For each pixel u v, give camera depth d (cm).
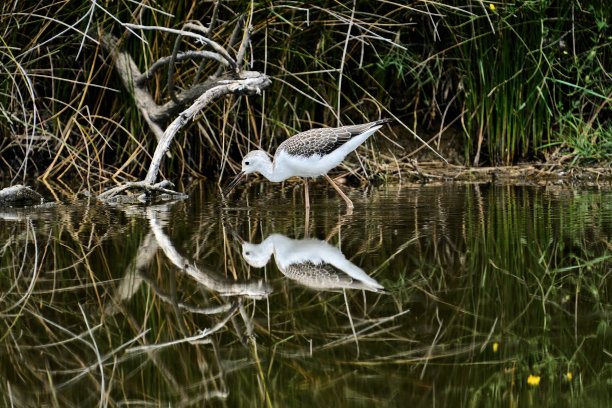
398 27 1448
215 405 558
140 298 774
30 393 585
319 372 608
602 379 586
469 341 659
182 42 1326
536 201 1166
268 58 1399
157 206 1198
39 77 1407
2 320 723
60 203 1227
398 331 680
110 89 1312
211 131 1400
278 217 1099
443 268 846
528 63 1409
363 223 1045
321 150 1148
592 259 866
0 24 1301
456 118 1446
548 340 658
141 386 592
